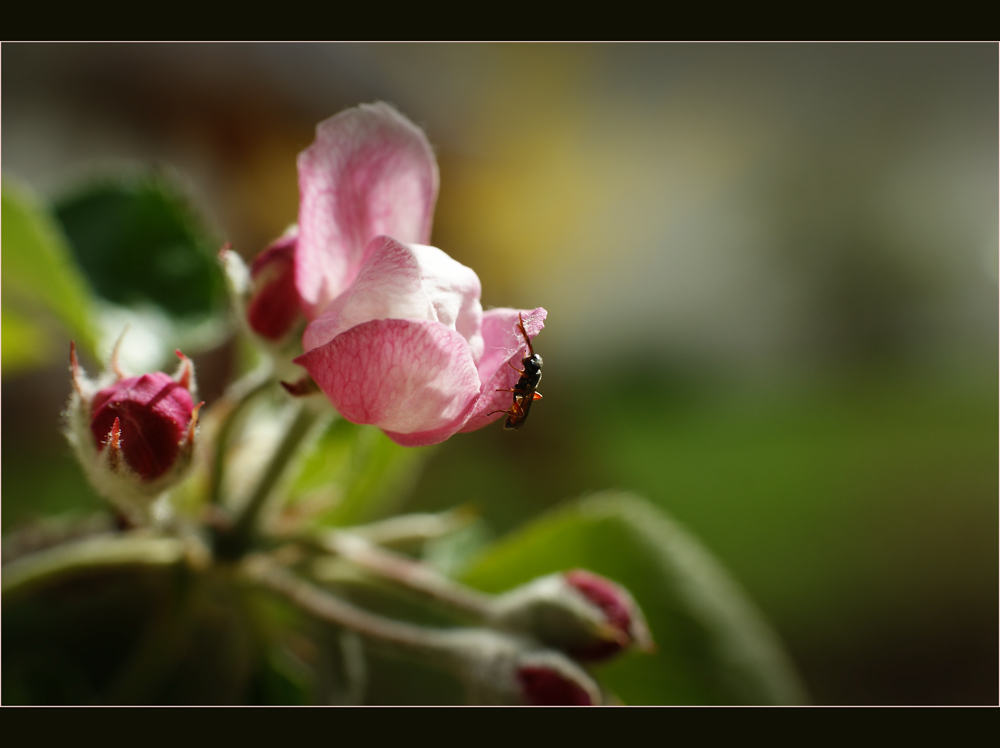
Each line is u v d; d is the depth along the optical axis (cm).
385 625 28
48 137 78
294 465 28
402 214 26
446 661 27
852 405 98
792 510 71
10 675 28
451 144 102
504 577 31
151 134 80
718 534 68
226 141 81
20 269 30
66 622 29
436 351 24
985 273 129
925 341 124
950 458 80
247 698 29
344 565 29
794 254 136
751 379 116
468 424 25
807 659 58
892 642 60
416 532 29
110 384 26
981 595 63
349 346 25
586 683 27
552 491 74
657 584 31
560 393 95
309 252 26
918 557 66
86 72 78
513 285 112
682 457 83
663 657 30
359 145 26
